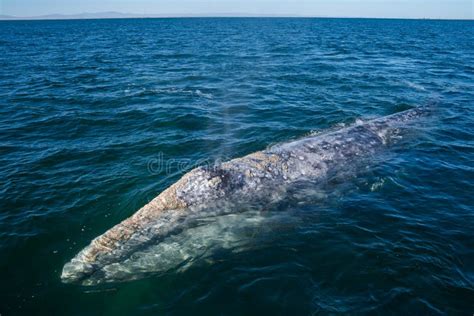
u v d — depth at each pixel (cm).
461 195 876
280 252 688
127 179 955
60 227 763
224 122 1414
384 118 1303
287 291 596
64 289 606
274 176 853
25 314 563
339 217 789
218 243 705
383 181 931
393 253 674
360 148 1045
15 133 1320
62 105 1692
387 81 2239
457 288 592
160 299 590
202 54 3888
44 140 1248
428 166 1016
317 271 638
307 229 751
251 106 1647
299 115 1496
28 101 1773
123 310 571
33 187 921
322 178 901
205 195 764
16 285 615
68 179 962
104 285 613
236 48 4597
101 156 1105
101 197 871
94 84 2211
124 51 4284
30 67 2939
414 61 3253
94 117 1492
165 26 13675
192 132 1305
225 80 2325
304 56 3634
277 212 789
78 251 695
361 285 603
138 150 1146
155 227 701
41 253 689
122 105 1684
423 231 739
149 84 2202
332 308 561
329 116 1480
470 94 1891
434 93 1909
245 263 661
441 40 6178
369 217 788
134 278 627
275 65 2978
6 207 834
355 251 682
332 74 2497
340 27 12400
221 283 617
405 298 574
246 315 557
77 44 5353
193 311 567
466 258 662
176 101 1758
